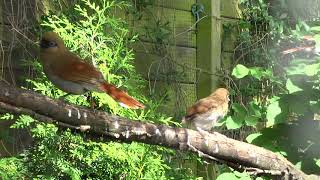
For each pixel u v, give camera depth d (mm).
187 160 5727
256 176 3785
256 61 6809
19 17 5191
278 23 6891
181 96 6188
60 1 5445
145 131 3281
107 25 4762
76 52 4492
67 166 4164
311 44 4523
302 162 4098
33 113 3020
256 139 4258
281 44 6820
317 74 3992
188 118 4570
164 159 5262
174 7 6273
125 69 4988
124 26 5191
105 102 4203
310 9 7090
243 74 4520
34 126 4879
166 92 5738
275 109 4160
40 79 4512
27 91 3000
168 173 4910
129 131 3234
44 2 5371
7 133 4949
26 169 4254
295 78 4199
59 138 4227
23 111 2990
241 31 6816
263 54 6820
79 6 4820
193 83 6332
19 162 4281
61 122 3102
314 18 7086
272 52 6809
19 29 5172
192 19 6398
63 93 4316
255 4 6930
